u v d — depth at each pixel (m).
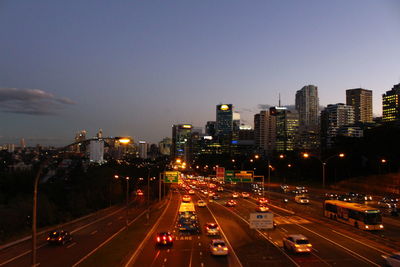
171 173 80.56
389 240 35.78
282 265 28.78
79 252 36.00
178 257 32.38
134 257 32.53
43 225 61.75
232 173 84.25
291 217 58.81
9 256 35.28
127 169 153.75
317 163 153.00
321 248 35.16
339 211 50.56
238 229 48.44
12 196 86.44
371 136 134.50
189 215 47.88
